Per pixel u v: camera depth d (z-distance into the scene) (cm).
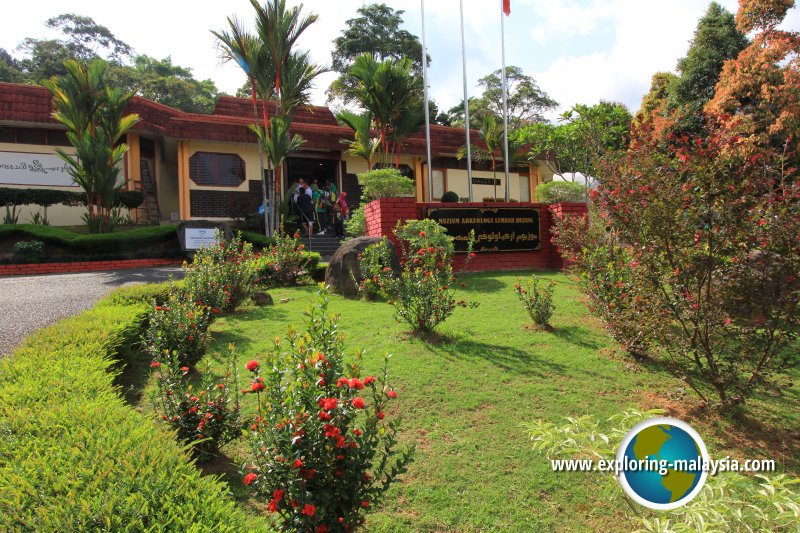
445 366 482
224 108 1833
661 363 501
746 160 373
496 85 3334
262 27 1320
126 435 249
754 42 1125
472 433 368
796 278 365
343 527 232
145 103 1642
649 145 410
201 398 337
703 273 388
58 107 1378
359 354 268
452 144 2066
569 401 420
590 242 638
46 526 174
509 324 628
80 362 377
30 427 254
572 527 280
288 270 965
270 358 256
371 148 1622
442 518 282
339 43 2975
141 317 555
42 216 1512
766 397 438
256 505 289
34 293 854
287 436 221
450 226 1048
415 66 3080
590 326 625
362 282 777
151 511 190
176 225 1374
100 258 1276
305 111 1994
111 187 1388
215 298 631
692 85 1666
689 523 228
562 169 1936
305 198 1623
